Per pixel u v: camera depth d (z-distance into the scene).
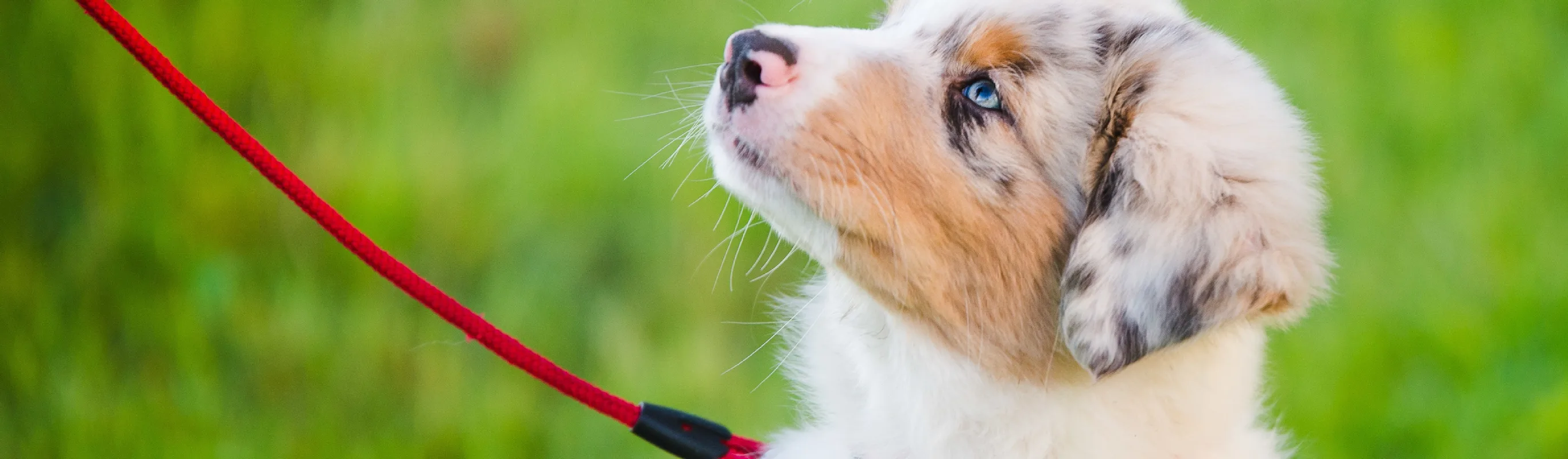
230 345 5.02
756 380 5.25
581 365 5.30
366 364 5.04
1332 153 6.39
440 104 6.41
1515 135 6.62
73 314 5.08
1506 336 5.43
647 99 6.50
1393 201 6.18
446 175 5.82
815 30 3.16
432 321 5.19
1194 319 2.89
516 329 5.32
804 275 4.98
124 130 5.59
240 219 5.44
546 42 6.91
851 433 3.39
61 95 5.65
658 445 3.20
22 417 4.80
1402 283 5.78
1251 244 2.89
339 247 5.32
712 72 6.74
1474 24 7.36
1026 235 3.12
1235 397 3.23
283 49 6.37
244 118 6.16
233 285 5.14
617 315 5.45
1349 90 6.86
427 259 5.59
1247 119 2.97
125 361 5.01
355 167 5.76
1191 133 2.92
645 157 6.05
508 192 5.82
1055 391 3.15
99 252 5.22
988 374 3.17
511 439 4.86
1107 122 3.00
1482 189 6.25
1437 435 5.02
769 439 3.77
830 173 3.00
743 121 3.01
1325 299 3.03
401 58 6.69
